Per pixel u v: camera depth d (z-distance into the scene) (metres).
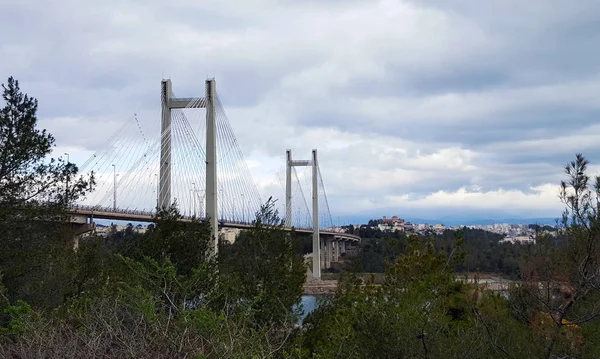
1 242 15.03
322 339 13.45
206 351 7.53
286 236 16.66
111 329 7.34
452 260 13.35
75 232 27.67
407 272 12.96
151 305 8.07
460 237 13.56
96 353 7.01
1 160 15.23
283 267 15.74
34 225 15.95
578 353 8.82
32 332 7.35
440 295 11.75
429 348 9.38
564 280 8.87
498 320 10.05
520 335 9.65
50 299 15.69
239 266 15.76
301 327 15.42
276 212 17.16
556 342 8.84
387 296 12.55
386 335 9.49
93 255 18.30
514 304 10.15
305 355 10.86
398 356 9.38
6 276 14.52
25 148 15.40
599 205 8.91
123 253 15.06
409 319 9.68
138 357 6.92
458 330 10.04
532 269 9.30
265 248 15.88
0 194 14.91
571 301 8.73
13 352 7.14
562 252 9.12
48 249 16.14
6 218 14.87
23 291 15.47
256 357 7.41
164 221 15.04
